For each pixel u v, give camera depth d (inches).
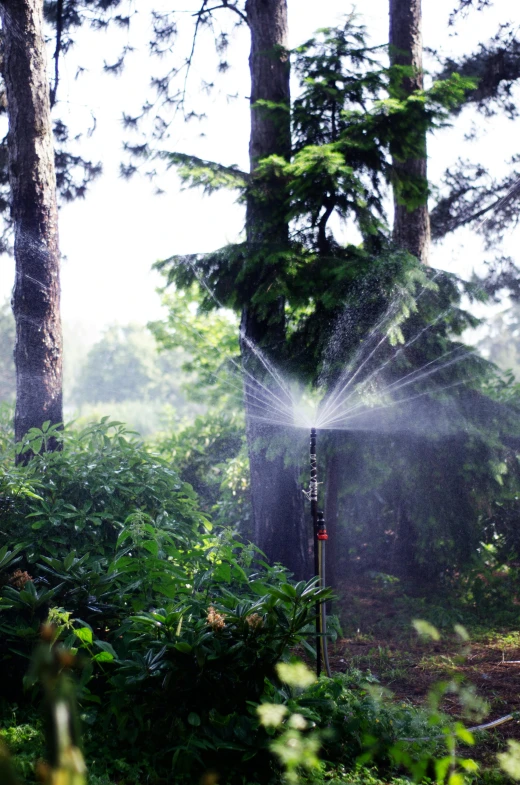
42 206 244.8
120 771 120.7
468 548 256.4
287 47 277.0
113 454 201.3
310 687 135.0
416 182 246.2
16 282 243.4
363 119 233.8
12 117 245.1
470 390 248.1
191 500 205.9
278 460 247.1
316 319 232.4
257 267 236.4
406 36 314.3
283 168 229.8
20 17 242.1
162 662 123.8
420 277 220.5
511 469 255.9
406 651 211.2
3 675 143.7
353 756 126.6
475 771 120.2
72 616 146.0
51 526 173.0
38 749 120.5
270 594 132.7
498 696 166.4
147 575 152.6
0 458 229.8
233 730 122.0
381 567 303.7
